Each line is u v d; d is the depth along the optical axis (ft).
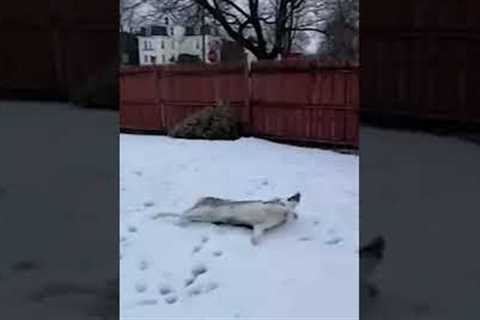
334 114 26.48
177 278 12.45
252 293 11.62
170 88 32.37
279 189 19.07
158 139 30.45
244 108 30.22
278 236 14.33
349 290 11.45
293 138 28.12
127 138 31.17
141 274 12.63
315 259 12.93
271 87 28.94
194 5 40.34
